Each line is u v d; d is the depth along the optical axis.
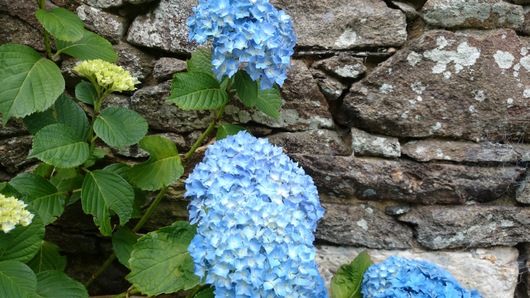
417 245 0.86
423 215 0.84
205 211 0.62
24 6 0.82
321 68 0.83
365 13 0.81
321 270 0.87
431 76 0.81
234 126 0.77
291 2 0.82
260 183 0.63
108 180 0.69
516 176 0.83
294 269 0.57
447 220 0.83
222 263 0.56
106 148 0.87
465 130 0.82
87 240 0.91
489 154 0.82
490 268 0.85
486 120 0.82
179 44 0.84
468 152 0.82
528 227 0.84
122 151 0.87
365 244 0.86
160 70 0.84
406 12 0.81
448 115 0.82
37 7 0.82
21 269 0.58
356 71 0.82
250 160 0.64
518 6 0.79
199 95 0.69
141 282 0.66
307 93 0.84
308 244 0.60
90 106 0.86
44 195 0.70
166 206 0.89
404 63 0.81
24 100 0.64
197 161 0.86
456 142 0.83
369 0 0.82
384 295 0.69
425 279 0.69
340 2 0.82
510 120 0.81
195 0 0.83
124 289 0.93
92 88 0.69
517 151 0.82
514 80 0.80
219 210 0.59
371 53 0.82
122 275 0.93
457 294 0.67
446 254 0.85
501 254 0.85
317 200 0.67
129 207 0.70
